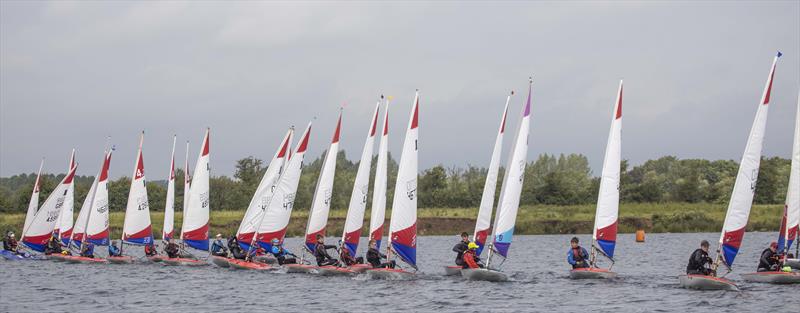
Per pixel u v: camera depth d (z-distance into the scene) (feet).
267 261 268.82
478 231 217.56
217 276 235.20
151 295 195.62
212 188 583.99
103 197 301.02
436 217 623.77
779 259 200.23
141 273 248.32
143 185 296.10
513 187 210.18
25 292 204.23
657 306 167.73
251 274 238.07
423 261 325.21
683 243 449.48
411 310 167.32
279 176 267.18
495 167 216.74
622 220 627.87
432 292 192.85
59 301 187.52
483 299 181.68
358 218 227.20
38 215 317.01
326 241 467.93
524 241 497.87
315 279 220.64
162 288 208.95
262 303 179.63
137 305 179.83
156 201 559.79
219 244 275.18
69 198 328.29
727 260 187.52
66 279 233.35
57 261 299.99
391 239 215.51
